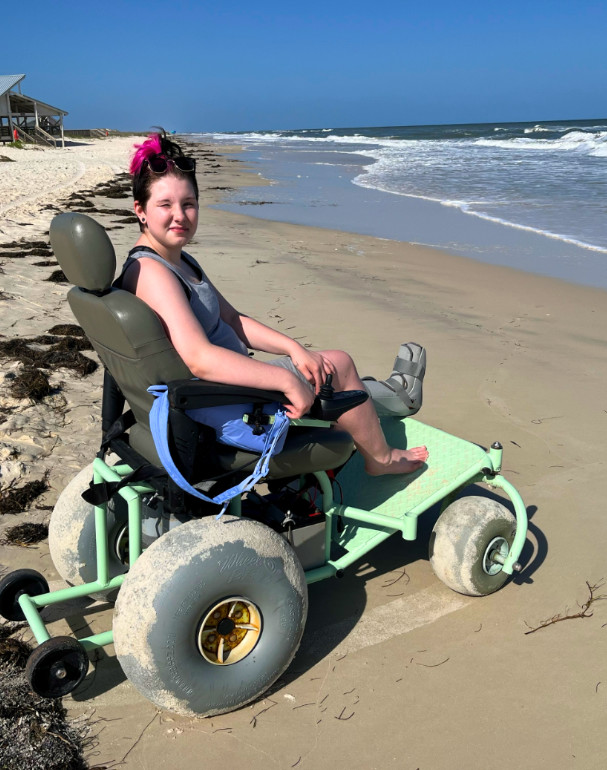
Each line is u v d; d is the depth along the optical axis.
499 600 3.29
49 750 2.40
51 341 6.62
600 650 2.96
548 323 7.58
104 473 2.68
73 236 2.32
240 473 2.69
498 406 5.37
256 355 6.55
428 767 2.39
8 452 4.42
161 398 2.40
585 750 2.47
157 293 2.45
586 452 4.69
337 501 3.30
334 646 2.98
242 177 29.33
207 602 2.38
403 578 3.45
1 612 2.83
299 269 10.05
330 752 2.45
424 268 10.38
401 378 3.64
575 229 13.84
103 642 2.56
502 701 2.68
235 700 2.54
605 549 3.68
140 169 2.52
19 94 51.38
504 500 4.11
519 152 40.22
